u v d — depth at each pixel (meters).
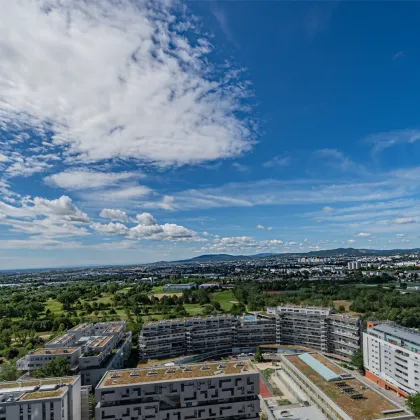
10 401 123.50
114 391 132.62
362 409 143.00
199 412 136.12
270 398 185.62
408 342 177.00
